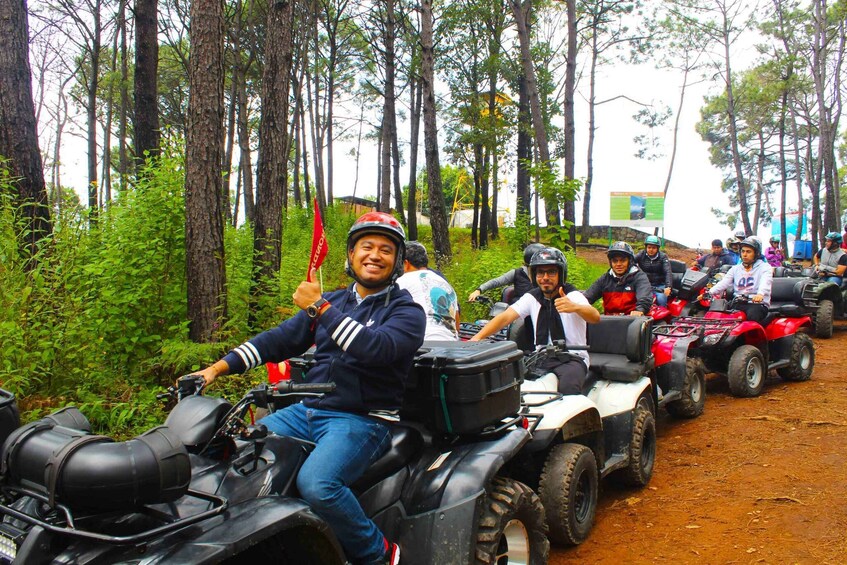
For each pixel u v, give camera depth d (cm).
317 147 2558
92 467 218
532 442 423
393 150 2881
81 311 620
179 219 717
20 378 534
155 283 696
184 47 2481
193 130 691
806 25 3097
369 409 310
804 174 5022
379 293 322
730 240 1551
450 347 372
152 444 230
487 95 2670
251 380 663
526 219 1317
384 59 2638
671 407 750
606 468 505
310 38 2716
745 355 828
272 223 848
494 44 2375
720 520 481
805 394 838
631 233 3947
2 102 773
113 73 2258
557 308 514
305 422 319
